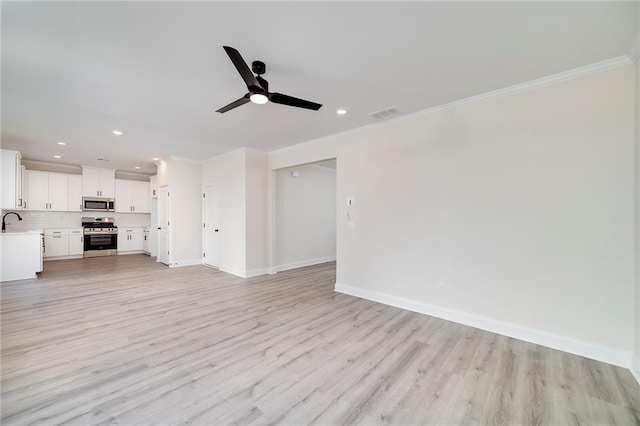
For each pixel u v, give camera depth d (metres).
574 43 2.07
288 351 2.48
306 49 2.16
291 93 2.92
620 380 2.07
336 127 4.04
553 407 1.79
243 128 4.10
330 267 6.47
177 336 2.77
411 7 1.71
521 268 2.74
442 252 3.26
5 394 1.86
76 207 7.25
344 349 2.52
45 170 6.90
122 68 2.45
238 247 5.51
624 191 2.27
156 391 1.91
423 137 3.42
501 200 2.85
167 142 4.91
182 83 2.72
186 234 6.48
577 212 2.47
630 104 2.24
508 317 2.80
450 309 3.19
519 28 1.91
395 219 3.69
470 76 2.57
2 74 2.54
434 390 1.95
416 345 2.60
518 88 2.73
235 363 2.28
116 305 3.68
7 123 3.88
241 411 1.73
